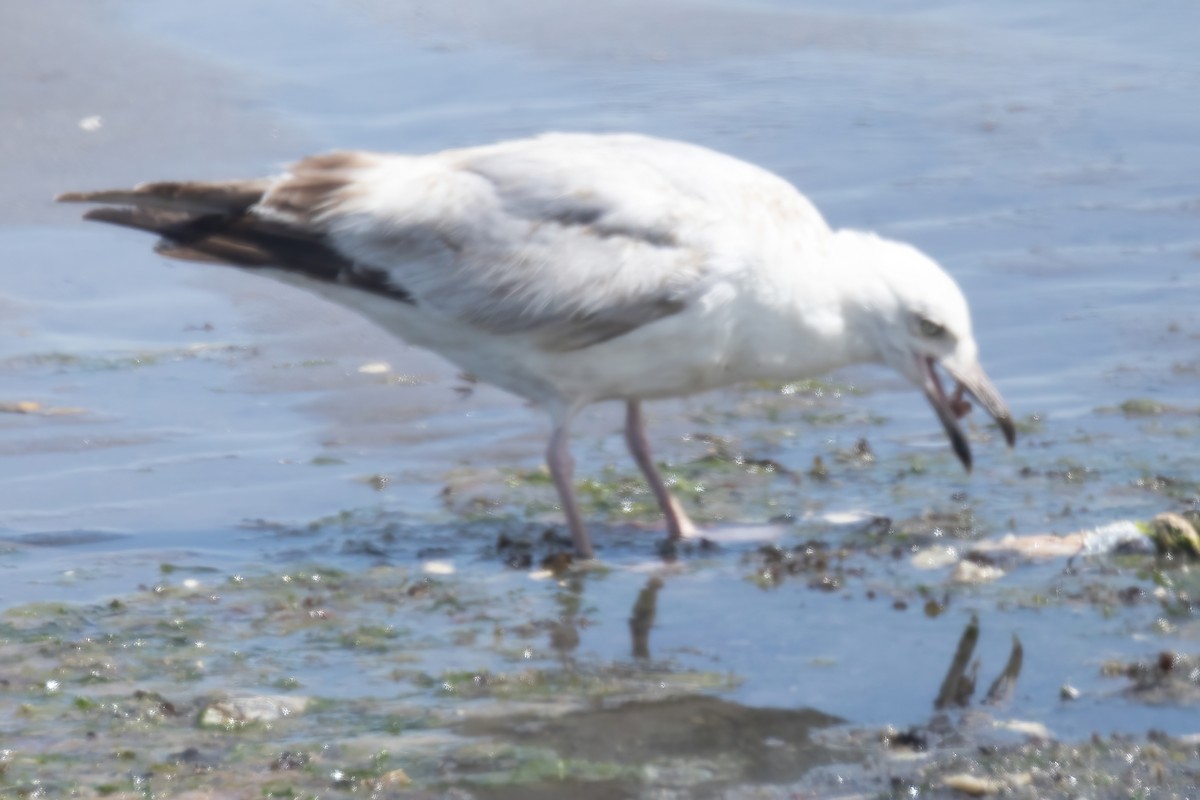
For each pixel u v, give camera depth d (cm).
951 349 1191
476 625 1071
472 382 1514
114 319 1634
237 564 1170
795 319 1185
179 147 2011
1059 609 1066
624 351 1184
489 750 901
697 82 2278
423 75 2267
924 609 1076
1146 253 1745
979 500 1252
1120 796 834
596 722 934
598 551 1196
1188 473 1282
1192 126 2097
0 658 1020
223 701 954
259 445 1386
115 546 1202
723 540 1209
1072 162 1995
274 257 1200
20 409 1435
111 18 2416
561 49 2391
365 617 1085
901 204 1881
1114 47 2422
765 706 951
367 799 852
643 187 1180
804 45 2434
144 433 1400
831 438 1398
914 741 902
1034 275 1703
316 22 2452
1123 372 1495
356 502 1281
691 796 851
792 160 2009
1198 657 988
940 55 2389
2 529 1226
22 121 2077
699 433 1415
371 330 1620
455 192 1195
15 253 1769
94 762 891
